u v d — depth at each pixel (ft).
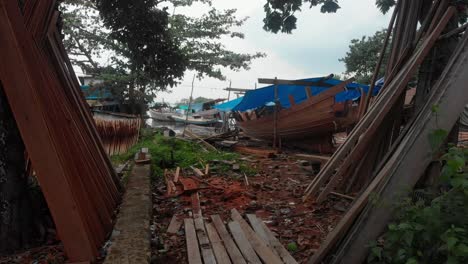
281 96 41.91
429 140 8.05
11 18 10.13
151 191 18.44
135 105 63.98
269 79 32.17
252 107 44.55
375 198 8.73
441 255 6.95
